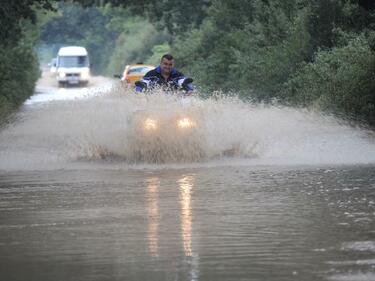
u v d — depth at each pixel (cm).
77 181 3209
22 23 12662
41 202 2697
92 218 2378
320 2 6756
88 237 2100
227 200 2677
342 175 3259
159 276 1686
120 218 2369
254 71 7394
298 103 6072
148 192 2883
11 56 9494
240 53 8206
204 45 11762
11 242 2055
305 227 2195
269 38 7888
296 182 3081
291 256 1855
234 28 10100
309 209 2477
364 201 2616
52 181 3222
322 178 3178
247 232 2138
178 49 13612
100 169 3600
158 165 3709
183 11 13188
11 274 1723
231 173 3378
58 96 13300
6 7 8588
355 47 5756
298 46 6950
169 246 1977
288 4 7806
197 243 2008
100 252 1922
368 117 5216
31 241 2064
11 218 2400
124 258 1855
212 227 2212
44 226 2266
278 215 2383
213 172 3422
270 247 1956
